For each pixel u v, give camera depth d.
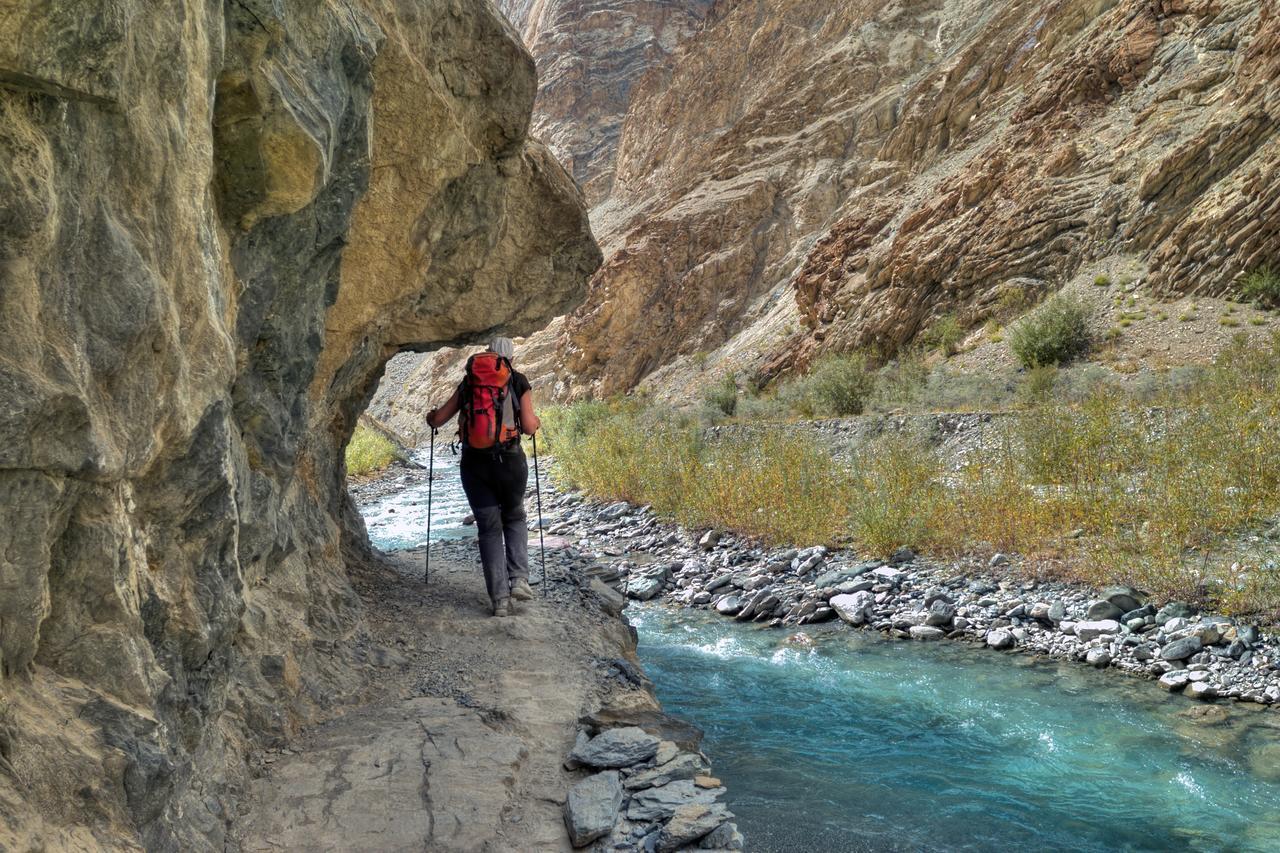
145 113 2.06
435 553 8.12
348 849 3.01
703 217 54.62
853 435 18.05
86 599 2.07
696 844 3.20
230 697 3.46
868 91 59.41
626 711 4.29
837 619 8.07
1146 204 26.48
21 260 1.70
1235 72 27.19
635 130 94.44
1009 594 7.96
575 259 6.83
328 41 3.05
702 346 49.28
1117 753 4.88
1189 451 9.70
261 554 3.63
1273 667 5.89
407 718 4.06
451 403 5.80
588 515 14.25
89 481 1.99
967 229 31.72
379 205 4.62
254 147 2.71
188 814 2.68
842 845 3.82
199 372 2.45
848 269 37.53
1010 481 10.05
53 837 1.80
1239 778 4.51
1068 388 21.12
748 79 80.50
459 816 3.24
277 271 3.31
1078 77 33.38
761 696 5.99
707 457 15.13
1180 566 7.55
